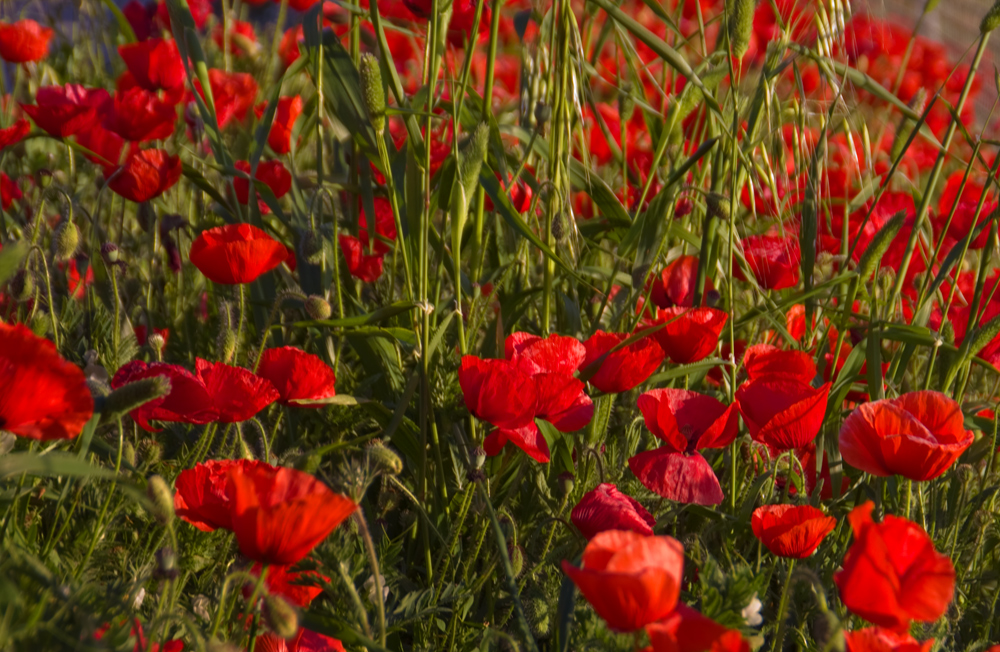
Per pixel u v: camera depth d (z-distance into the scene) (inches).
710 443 105.3
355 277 117.9
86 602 96.6
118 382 102.0
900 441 101.9
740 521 107.3
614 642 97.7
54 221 127.9
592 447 107.0
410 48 158.7
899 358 114.0
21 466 93.4
